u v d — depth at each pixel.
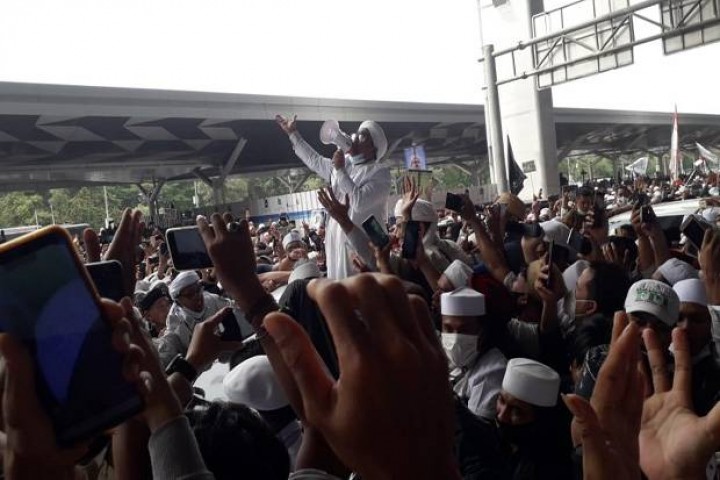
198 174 38.47
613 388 1.47
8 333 0.94
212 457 1.59
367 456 0.88
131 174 39.16
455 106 36.62
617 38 17.38
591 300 3.58
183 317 4.53
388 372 0.88
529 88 26.86
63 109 22.12
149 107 24.41
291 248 7.57
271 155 38.75
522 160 27.30
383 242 3.40
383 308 0.91
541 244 4.70
